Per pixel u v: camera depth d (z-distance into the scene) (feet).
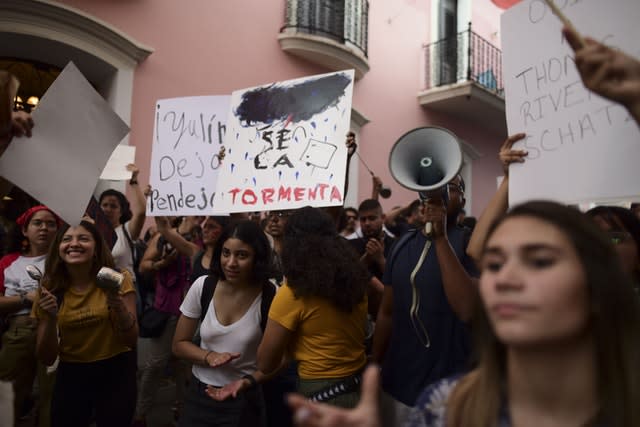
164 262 13.17
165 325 13.17
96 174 7.00
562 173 5.93
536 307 2.64
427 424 3.58
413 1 32.83
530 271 2.72
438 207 6.89
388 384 7.56
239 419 7.99
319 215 7.68
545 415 2.90
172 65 22.91
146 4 22.29
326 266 7.08
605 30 5.70
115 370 8.94
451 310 7.23
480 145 36.68
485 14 35.73
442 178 7.63
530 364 2.89
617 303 2.76
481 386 3.23
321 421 2.51
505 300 2.72
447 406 3.47
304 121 11.25
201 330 8.62
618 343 2.78
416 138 7.87
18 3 18.74
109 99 21.90
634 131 5.48
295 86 11.60
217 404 8.18
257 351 8.04
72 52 20.58
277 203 11.06
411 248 7.86
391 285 8.20
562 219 2.80
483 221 6.33
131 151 13.80
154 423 13.82
